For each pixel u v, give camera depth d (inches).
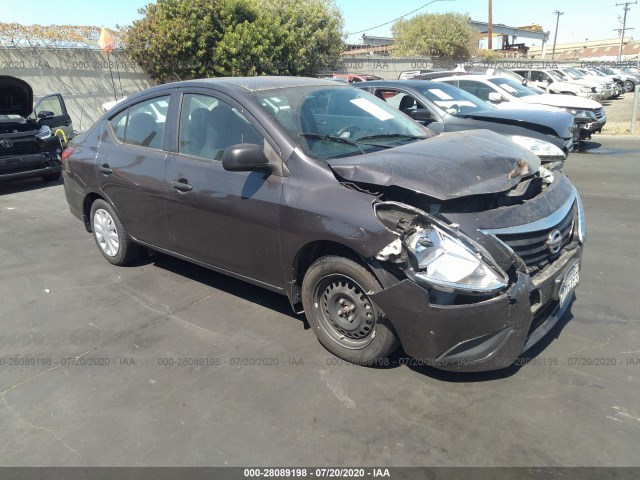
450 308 105.0
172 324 152.6
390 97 311.3
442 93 309.3
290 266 131.4
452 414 109.0
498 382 118.9
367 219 112.7
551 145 226.7
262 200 132.3
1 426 111.1
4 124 347.6
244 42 734.5
